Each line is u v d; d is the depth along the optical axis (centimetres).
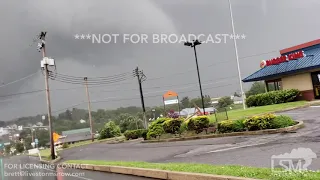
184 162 1255
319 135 1266
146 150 2030
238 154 1199
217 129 2017
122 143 3503
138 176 1192
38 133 10744
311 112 2133
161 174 1069
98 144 4372
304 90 3066
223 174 859
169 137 2447
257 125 1719
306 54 3203
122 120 7644
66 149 4469
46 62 3250
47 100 3231
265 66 3541
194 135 2173
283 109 2556
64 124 10412
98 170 1566
